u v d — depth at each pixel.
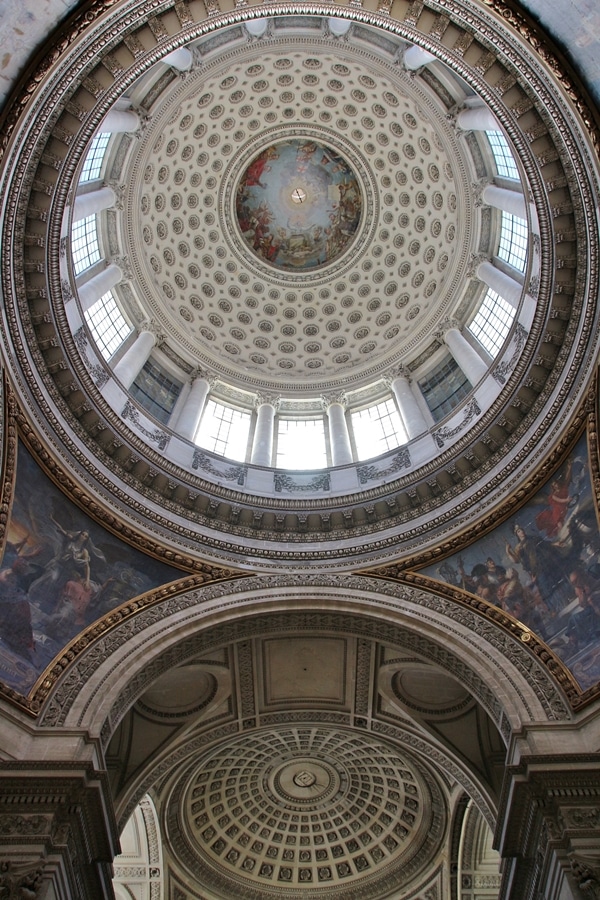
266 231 37.19
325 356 35.38
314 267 37.41
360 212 36.59
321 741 24.80
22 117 14.03
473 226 30.66
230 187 35.88
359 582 19.47
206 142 34.47
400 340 33.41
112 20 13.99
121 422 21.00
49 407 18.97
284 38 30.62
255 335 35.94
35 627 16.12
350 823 27.30
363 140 35.16
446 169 32.03
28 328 18.38
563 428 18.36
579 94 13.88
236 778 26.28
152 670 17.16
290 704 20.56
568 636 16.28
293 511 21.83
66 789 12.82
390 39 28.09
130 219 31.39
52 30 12.89
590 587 16.42
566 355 18.75
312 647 19.38
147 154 31.59
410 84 30.20
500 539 19.03
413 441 25.55
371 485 24.08
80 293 25.31
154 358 30.91
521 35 13.80
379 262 36.19
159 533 19.95
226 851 26.78
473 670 16.59
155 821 24.58
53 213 17.86
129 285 30.77
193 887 25.86
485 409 22.73
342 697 20.39
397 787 25.73
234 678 19.66
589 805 12.68
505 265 28.47
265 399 32.06
